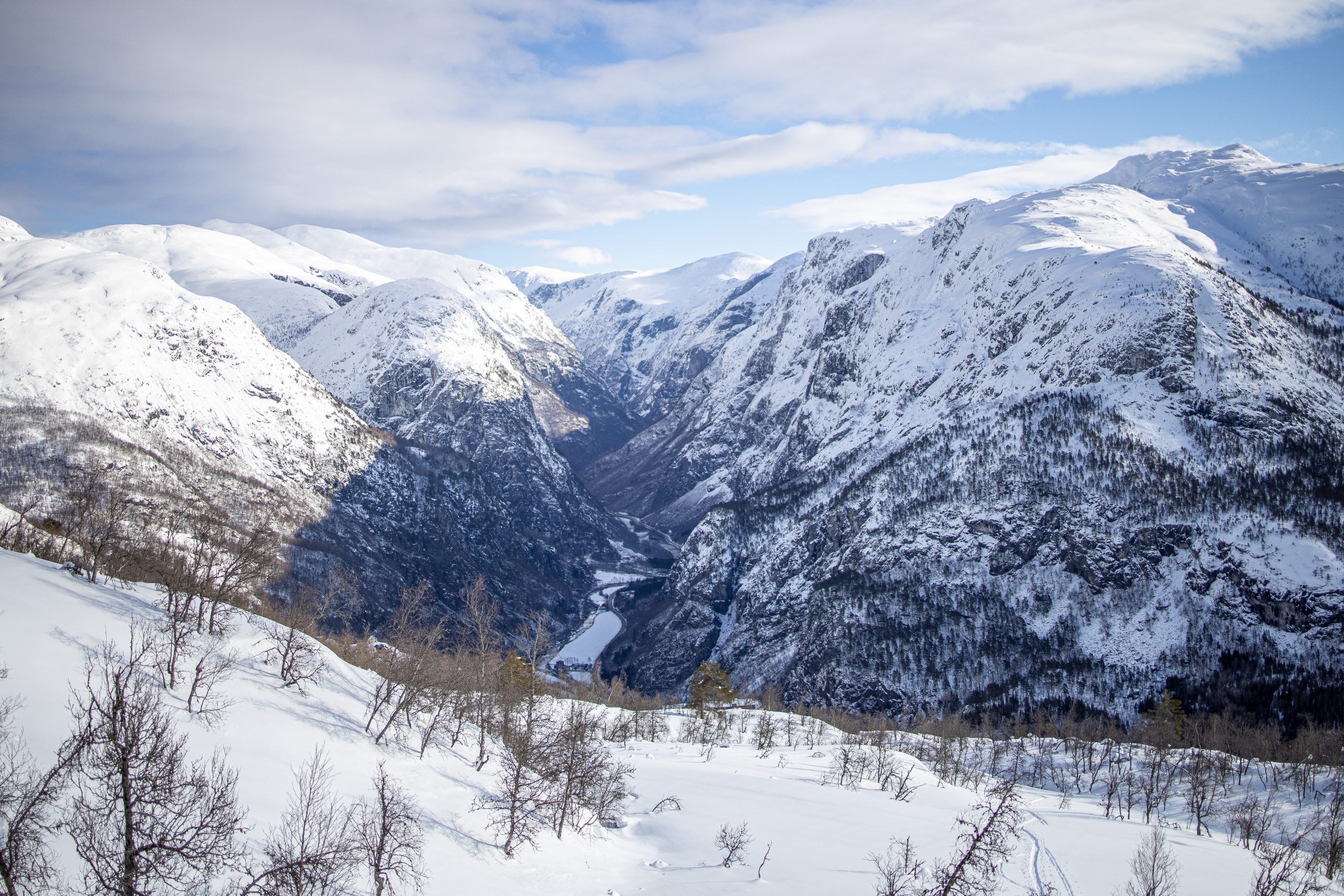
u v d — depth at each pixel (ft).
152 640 178.09
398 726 235.20
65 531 274.57
